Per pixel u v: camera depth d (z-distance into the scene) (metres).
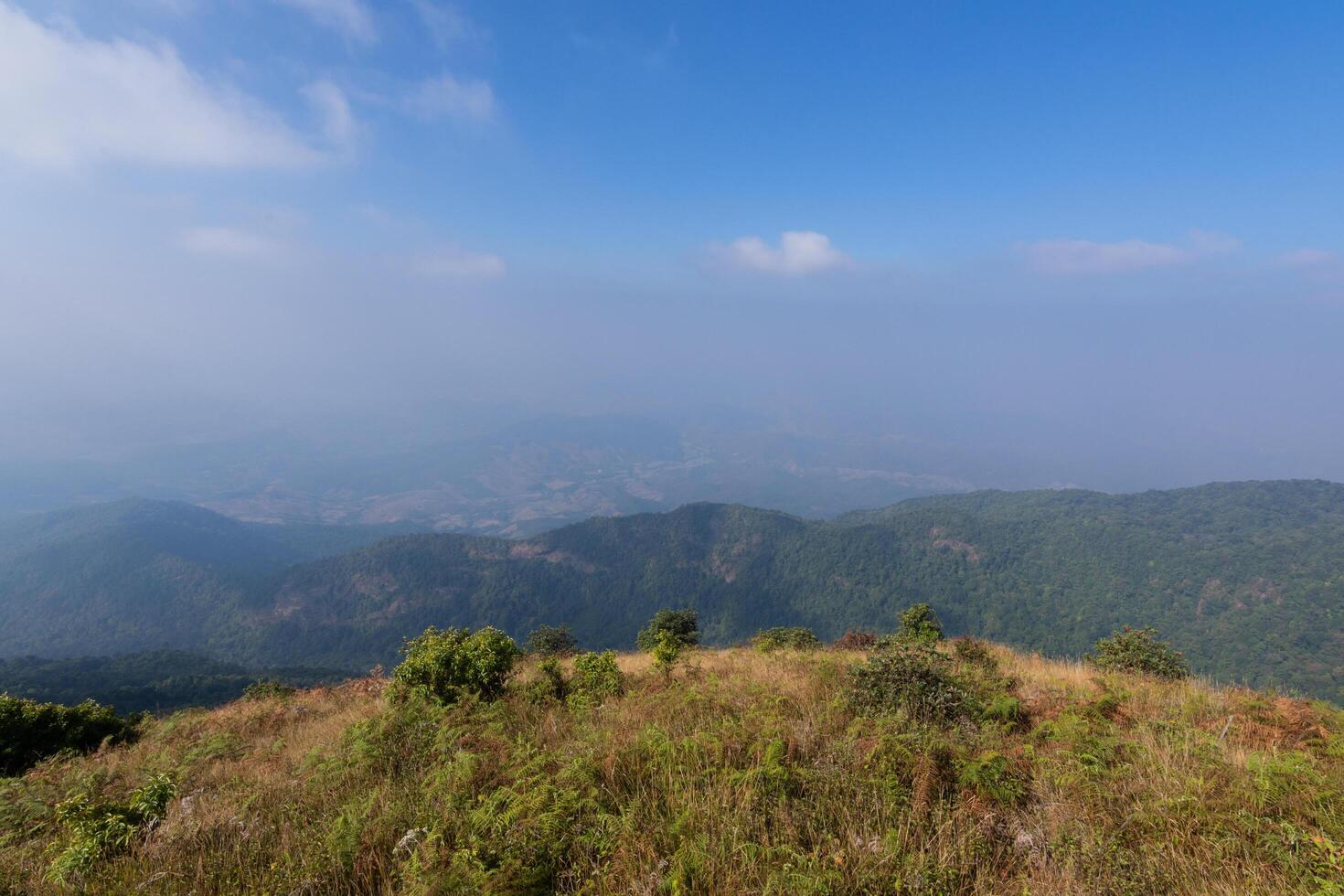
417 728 7.63
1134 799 4.70
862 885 3.72
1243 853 3.97
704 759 5.59
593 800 4.91
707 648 18.84
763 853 4.02
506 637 10.45
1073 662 12.44
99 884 4.69
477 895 3.80
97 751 10.30
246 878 4.59
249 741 9.85
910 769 5.16
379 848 4.64
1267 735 5.98
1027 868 4.02
